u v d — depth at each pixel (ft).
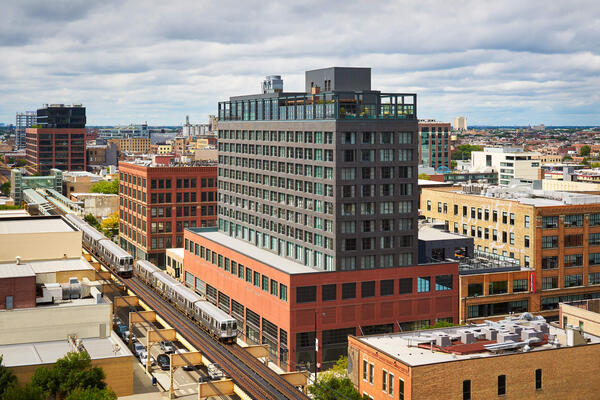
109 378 313.12
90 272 408.46
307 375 358.84
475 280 415.44
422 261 437.17
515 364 270.67
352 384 296.30
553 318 433.89
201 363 378.53
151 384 355.77
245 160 502.79
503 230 463.83
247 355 375.86
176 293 471.21
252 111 496.64
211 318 406.82
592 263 448.24
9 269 372.58
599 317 340.59
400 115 408.26
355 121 391.04
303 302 382.42
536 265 432.25
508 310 425.28
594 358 284.20
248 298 440.45
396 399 266.36
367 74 447.83
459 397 262.26
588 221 444.55
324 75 447.83
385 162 399.24
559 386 278.67
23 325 336.49
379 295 396.98
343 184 389.39
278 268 398.83
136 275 580.30
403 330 403.54
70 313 344.49
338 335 390.42
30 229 479.82
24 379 298.35
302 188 423.64
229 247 476.54
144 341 434.30
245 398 297.74
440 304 410.52
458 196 514.68
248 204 501.15
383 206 400.67
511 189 530.68
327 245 398.01
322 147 401.29
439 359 268.62
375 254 397.60
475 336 291.17
